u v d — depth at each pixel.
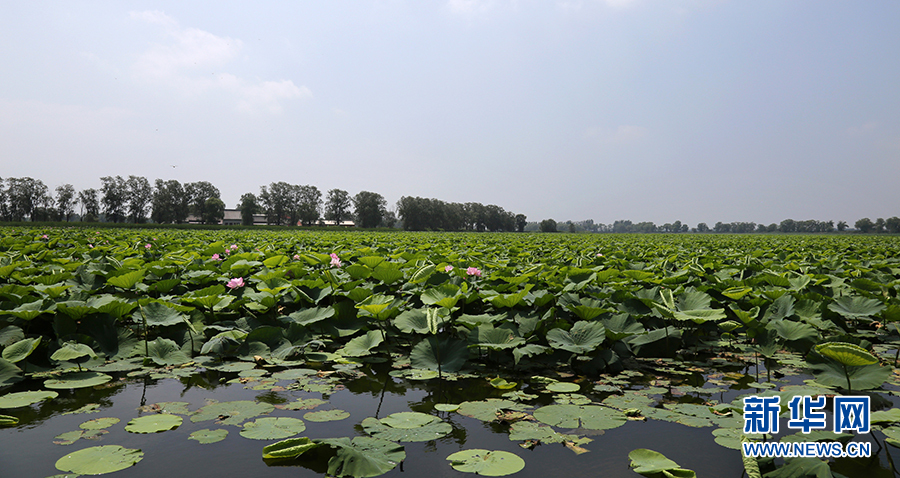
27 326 5.30
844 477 2.71
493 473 2.78
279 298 6.30
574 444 3.23
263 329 5.61
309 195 131.12
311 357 5.37
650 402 4.09
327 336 6.28
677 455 3.12
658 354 5.53
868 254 14.40
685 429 3.54
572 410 3.82
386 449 3.07
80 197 108.50
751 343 6.12
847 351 3.67
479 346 4.91
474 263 10.18
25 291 5.93
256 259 10.45
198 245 15.66
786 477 2.71
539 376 4.79
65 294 6.26
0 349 4.78
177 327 5.96
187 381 4.61
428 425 3.46
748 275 9.26
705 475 2.86
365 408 3.93
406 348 5.96
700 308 6.04
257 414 3.71
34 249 11.68
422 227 121.69
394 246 16.05
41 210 104.06
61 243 14.80
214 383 4.55
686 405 3.95
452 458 2.98
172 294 7.20
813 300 6.42
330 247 15.62
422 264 8.73
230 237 23.25
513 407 3.91
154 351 5.25
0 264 8.61
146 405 3.90
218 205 113.75
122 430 3.41
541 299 6.00
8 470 2.78
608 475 2.80
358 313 6.14
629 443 3.29
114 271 7.55
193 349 5.56
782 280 7.63
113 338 5.32
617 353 5.43
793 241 26.69
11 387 4.26
